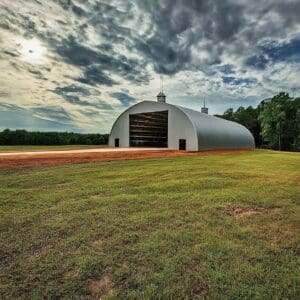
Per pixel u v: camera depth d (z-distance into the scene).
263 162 14.62
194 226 4.46
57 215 4.99
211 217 4.90
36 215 4.98
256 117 55.81
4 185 7.48
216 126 28.83
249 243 3.80
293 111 45.66
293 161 15.73
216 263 3.24
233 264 3.22
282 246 3.71
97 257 3.42
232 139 30.59
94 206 5.55
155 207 5.50
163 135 40.44
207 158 16.39
